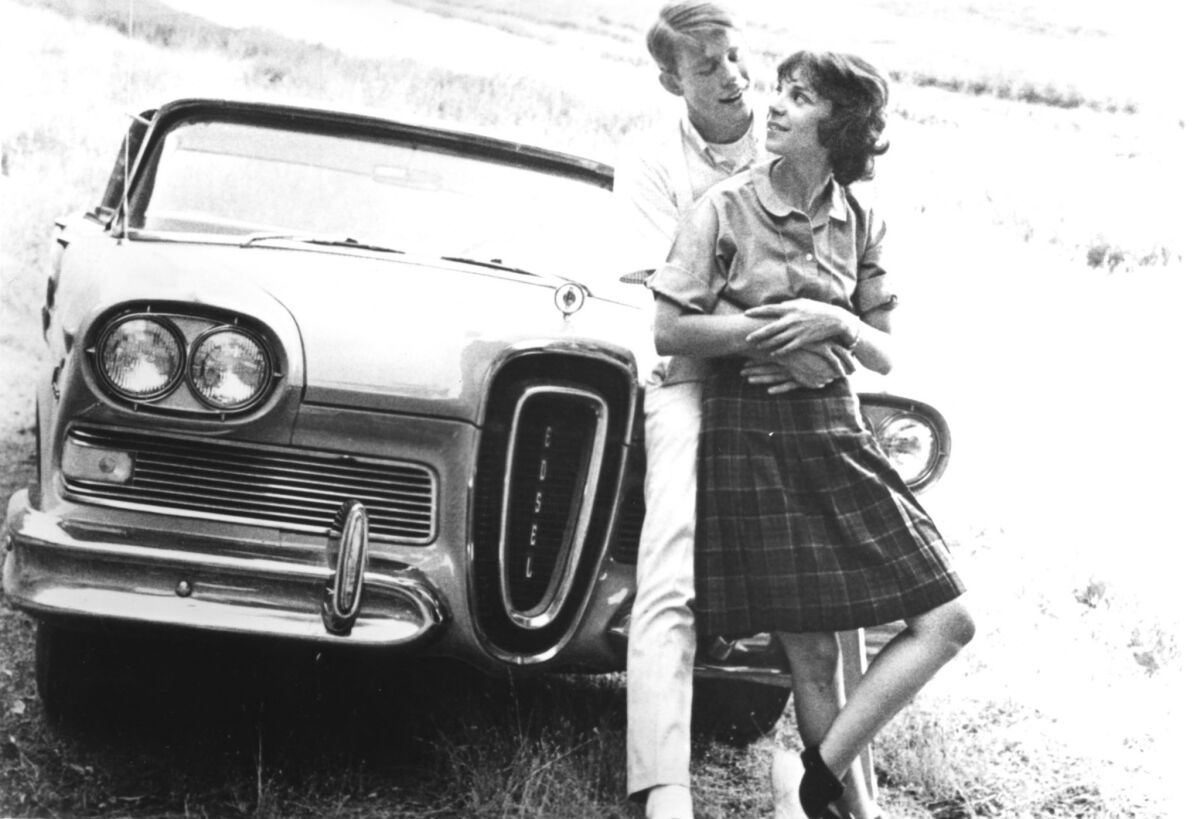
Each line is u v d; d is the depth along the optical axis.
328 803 2.88
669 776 2.58
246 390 2.82
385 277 3.18
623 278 2.97
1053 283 6.47
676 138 3.01
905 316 6.30
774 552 2.63
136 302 2.80
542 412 2.95
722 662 3.04
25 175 6.41
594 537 2.99
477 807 2.91
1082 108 7.00
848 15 7.23
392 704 3.45
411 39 7.39
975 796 3.36
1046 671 4.08
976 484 5.39
